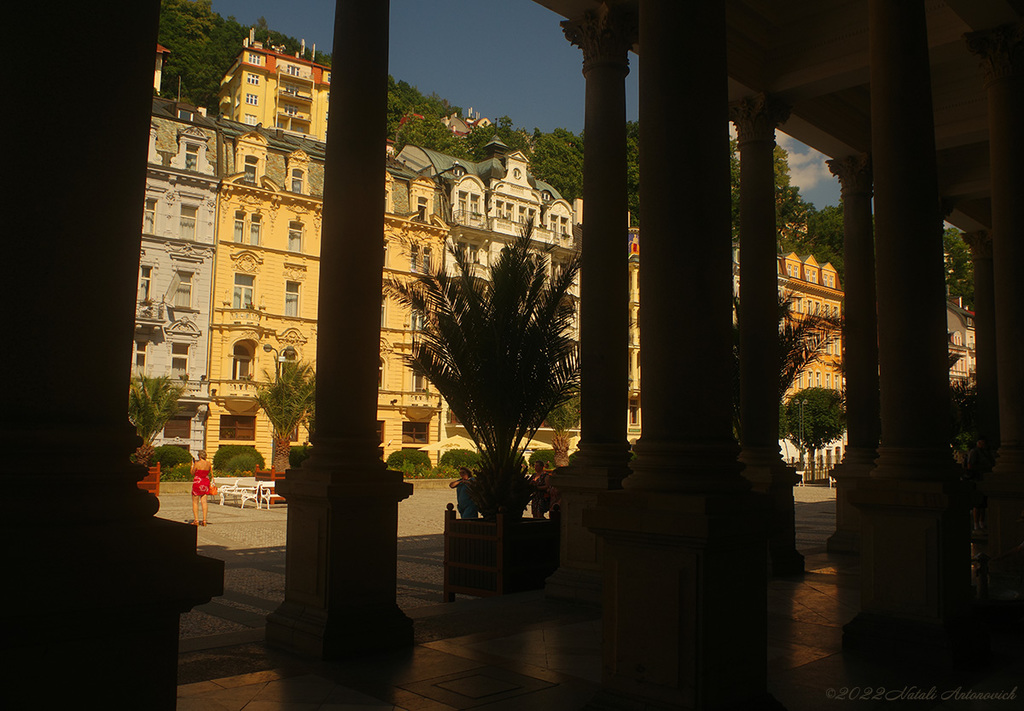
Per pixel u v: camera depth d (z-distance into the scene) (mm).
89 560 2480
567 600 8523
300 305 43625
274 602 9359
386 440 44656
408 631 6535
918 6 6785
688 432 4520
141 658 2609
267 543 15852
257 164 42312
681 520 4184
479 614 7898
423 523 20562
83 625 2461
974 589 8258
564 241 52500
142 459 30062
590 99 9445
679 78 4621
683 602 4227
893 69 6738
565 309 11039
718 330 4578
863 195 14320
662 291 4598
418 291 11156
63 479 2543
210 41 85062
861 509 6668
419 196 46938
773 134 11906
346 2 6895
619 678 4492
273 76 84562
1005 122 9391
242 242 41656
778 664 6039
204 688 5227
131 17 2801
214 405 40031
